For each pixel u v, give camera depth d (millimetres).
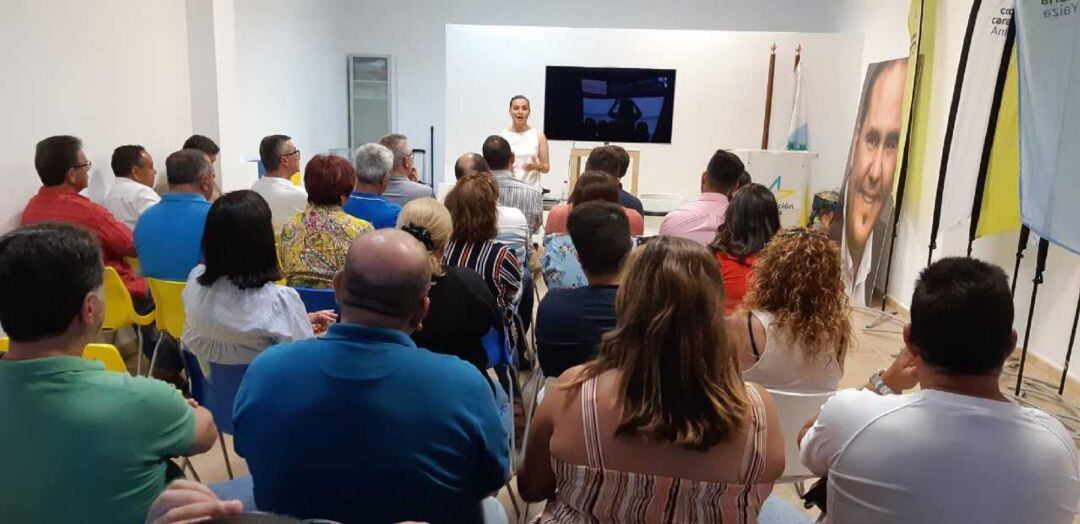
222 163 5250
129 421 1194
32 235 1196
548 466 1403
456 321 2207
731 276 2422
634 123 7281
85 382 1183
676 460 1223
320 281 2666
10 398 1140
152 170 3928
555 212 3438
